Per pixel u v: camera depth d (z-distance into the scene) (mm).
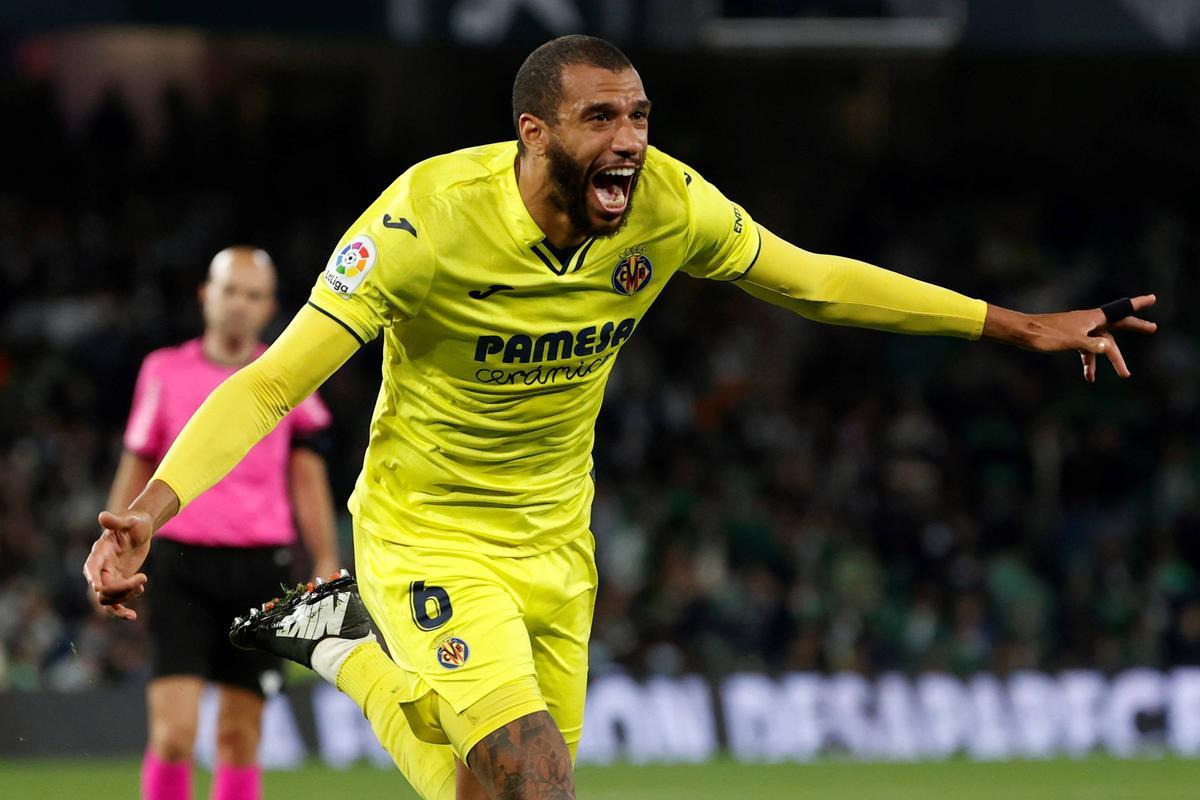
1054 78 60281
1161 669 36656
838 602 41125
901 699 35531
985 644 40875
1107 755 35219
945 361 52281
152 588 18891
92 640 36344
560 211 12188
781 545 42438
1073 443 48406
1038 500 47000
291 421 19500
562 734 13828
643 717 34438
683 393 50281
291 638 15297
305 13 37250
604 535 42500
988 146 60500
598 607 40125
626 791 29156
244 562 19062
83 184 56250
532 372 12766
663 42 37281
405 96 57875
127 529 11266
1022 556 44031
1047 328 13648
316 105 57812
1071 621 42219
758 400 49781
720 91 58781
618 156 11867
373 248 12102
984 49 38531
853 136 59844
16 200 55562
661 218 12664
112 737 32469
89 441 44375
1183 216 60875
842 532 43312
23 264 52906
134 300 52562
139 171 56844
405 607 13375
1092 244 59469
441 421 13000
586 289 12570
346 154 57875
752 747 34781
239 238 56312
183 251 54969
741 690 35062
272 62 57344
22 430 45625
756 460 47062
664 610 40188
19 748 31984
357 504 13875
